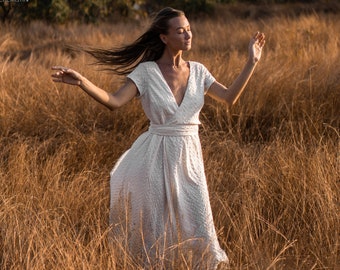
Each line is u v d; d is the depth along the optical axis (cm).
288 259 479
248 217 493
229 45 1633
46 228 477
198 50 1543
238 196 556
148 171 436
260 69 944
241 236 468
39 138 766
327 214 499
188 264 426
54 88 911
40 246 451
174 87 436
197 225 438
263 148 676
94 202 548
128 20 2542
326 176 549
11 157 662
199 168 442
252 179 582
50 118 805
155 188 436
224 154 666
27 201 534
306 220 519
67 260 421
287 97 830
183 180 437
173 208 436
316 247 479
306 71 951
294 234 500
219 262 439
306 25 1677
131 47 454
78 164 666
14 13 2259
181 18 432
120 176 448
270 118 805
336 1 2738
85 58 1231
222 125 806
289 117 771
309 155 589
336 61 1012
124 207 448
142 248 444
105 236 471
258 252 464
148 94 434
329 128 745
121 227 443
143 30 456
